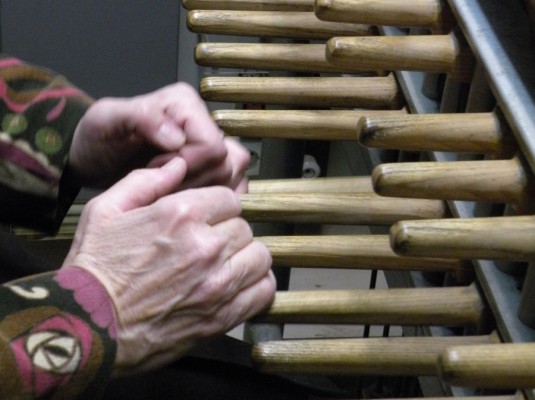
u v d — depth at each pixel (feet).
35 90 1.74
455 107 1.64
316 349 1.34
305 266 1.52
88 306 1.31
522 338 1.28
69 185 1.80
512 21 1.49
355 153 2.29
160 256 1.36
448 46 1.53
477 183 1.28
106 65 3.56
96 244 1.40
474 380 1.07
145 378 1.67
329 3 1.55
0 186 1.71
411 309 1.41
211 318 1.40
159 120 1.61
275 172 2.60
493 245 1.19
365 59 1.50
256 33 1.94
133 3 3.44
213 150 1.61
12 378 1.21
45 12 3.39
